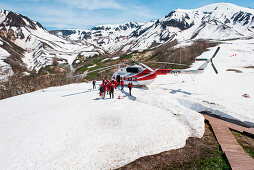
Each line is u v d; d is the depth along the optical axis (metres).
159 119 12.53
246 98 17.84
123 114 13.29
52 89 28.38
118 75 24.02
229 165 8.23
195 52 76.75
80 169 7.84
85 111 14.34
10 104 19.08
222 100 17.33
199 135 11.13
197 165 8.48
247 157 8.69
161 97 17.61
